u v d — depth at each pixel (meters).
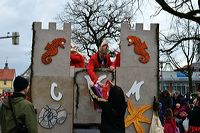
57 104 10.07
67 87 10.10
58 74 10.16
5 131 6.70
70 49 10.23
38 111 10.03
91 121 10.05
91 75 9.77
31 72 10.09
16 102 6.73
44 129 10.02
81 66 11.01
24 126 6.64
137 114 10.11
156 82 10.20
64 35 10.20
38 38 10.15
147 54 10.23
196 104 11.32
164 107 14.07
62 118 10.05
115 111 7.56
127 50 10.20
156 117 10.08
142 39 10.24
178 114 15.13
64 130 10.05
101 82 10.02
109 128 7.51
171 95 16.05
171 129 12.59
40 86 10.07
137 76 10.18
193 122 11.20
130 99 10.12
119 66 10.38
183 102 16.11
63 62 10.19
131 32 10.23
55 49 10.16
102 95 9.45
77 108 10.06
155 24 10.29
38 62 10.12
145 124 10.13
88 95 10.09
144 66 10.20
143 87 10.18
